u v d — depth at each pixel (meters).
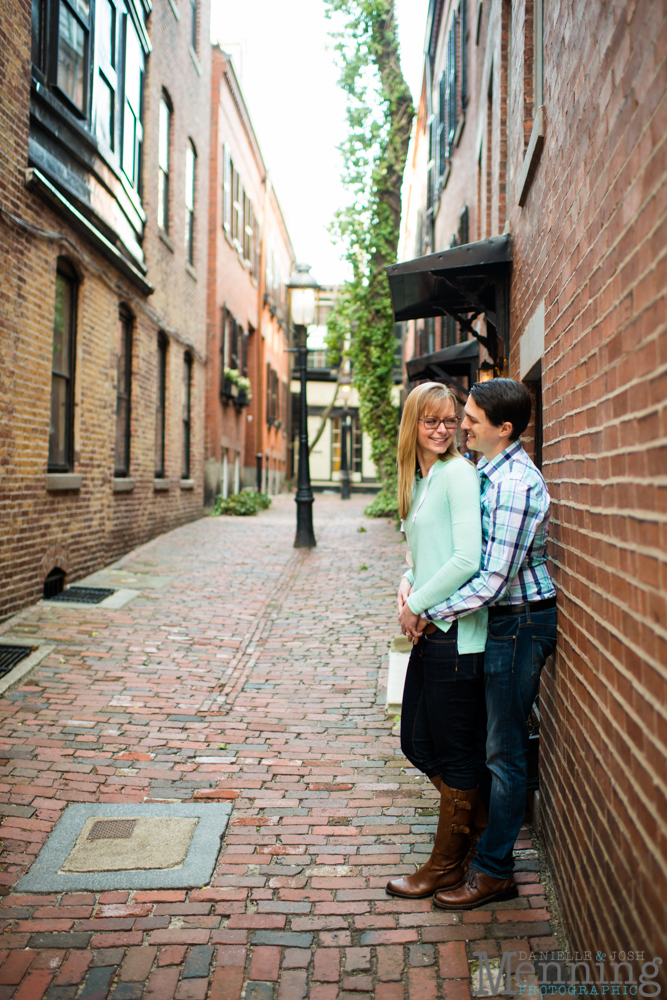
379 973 2.40
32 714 4.64
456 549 2.62
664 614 1.52
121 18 9.62
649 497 1.63
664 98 1.54
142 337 10.92
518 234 4.96
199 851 3.16
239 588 8.45
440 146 13.86
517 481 2.61
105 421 9.05
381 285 16.14
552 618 2.71
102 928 2.63
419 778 3.93
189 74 14.30
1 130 5.95
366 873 3.02
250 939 2.58
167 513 12.91
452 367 10.33
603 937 1.97
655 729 1.57
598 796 2.08
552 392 3.03
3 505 6.25
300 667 5.84
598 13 2.21
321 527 15.08
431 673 2.76
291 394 39.22
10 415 6.30
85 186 8.03
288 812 3.56
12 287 6.27
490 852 2.73
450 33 11.94
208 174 16.31
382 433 17.38
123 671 5.51
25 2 6.27
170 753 4.21
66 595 7.45
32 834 3.29
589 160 2.34
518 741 2.69
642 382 1.69
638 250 1.74
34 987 2.32
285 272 35.56
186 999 2.28
